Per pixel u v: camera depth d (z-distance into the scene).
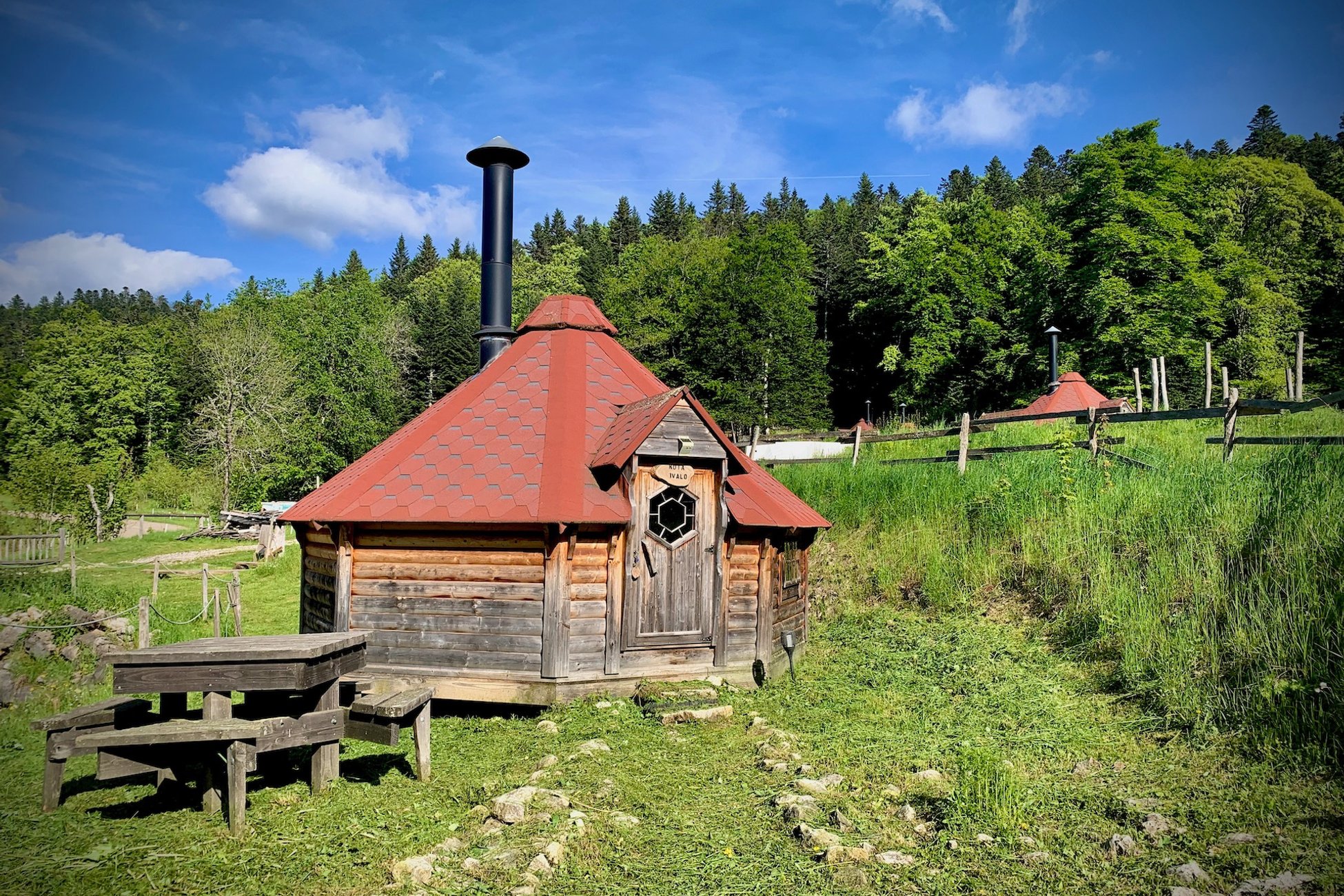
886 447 23.12
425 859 5.38
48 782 6.43
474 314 75.00
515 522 9.46
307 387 52.00
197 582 22.02
